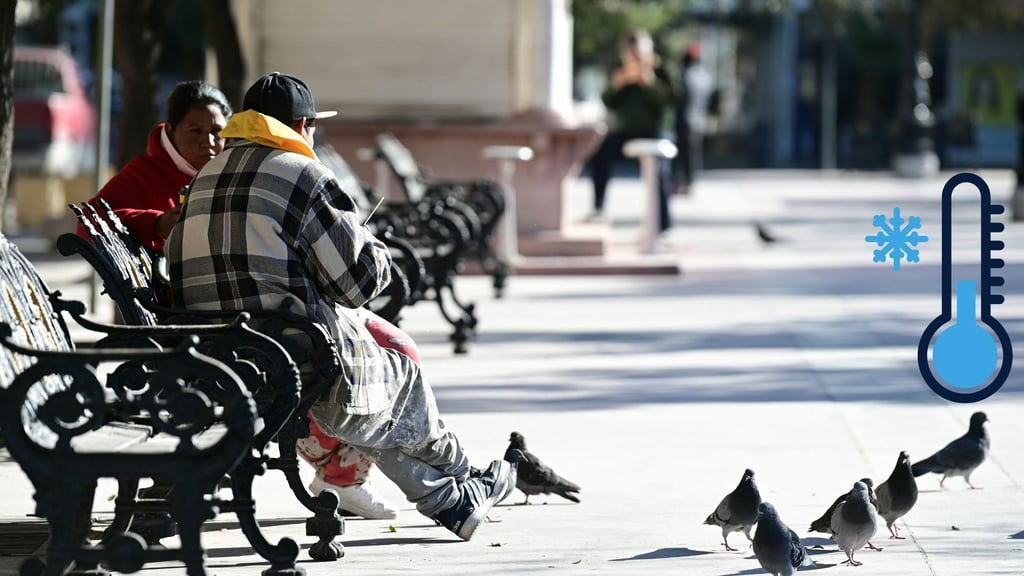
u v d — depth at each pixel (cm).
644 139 6391
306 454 1977
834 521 1755
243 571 1709
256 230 1686
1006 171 14725
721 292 4725
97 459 1386
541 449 2416
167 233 1969
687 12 17200
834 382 3070
